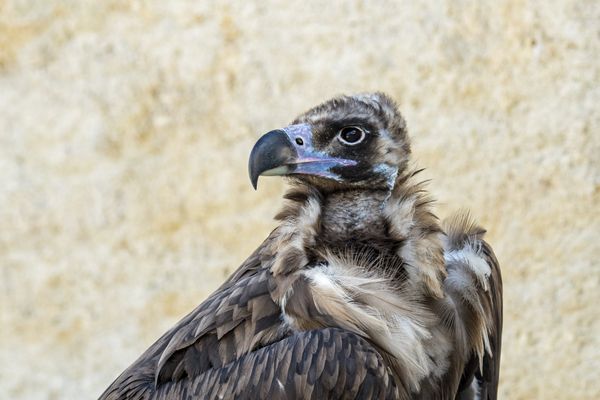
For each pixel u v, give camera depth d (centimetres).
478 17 1413
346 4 1434
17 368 1490
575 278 1395
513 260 1399
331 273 819
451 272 861
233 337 830
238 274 883
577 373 1395
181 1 1463
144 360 900
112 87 1478
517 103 1405
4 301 1493
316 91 1438
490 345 902
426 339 827
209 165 1457
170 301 1466
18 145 1495
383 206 845
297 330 816
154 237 1469
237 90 1453
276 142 837
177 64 1466
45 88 1493
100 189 1478
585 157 1394
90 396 1481
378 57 1426
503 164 1402
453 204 1400
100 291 1480
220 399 809
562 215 1397
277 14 1445
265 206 1445
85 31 1485
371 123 845
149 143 1471
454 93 1411
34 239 1491
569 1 1395
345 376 784
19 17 1489
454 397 866
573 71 1398
